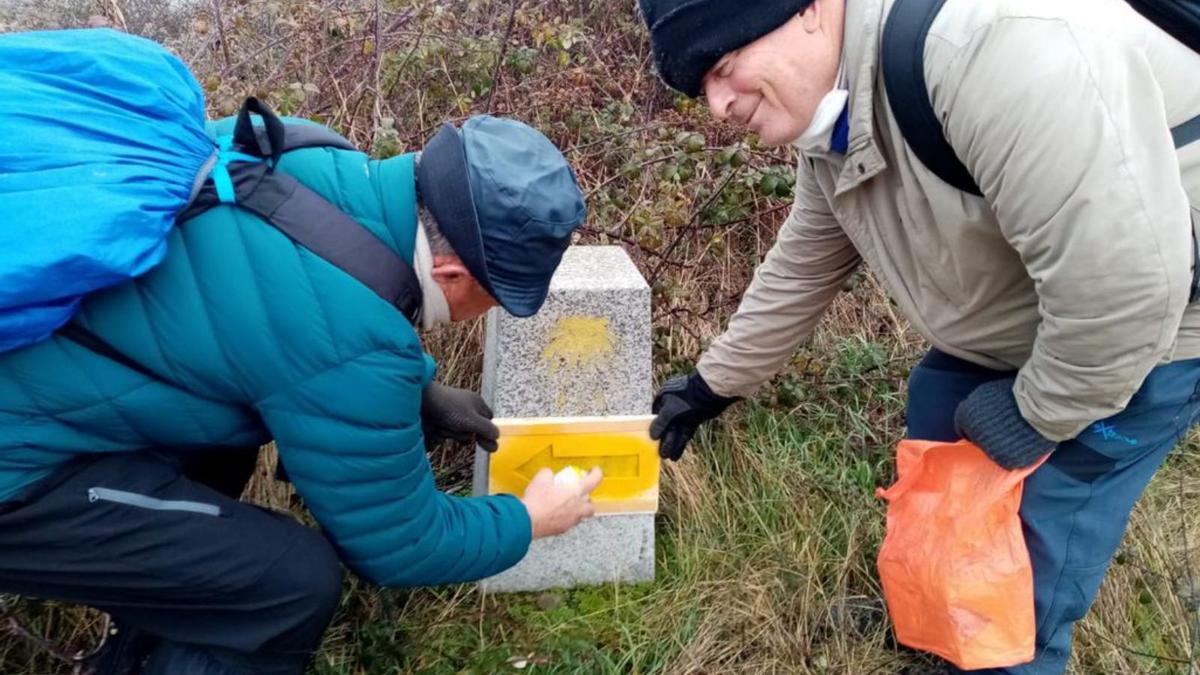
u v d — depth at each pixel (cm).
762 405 254
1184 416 146
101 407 120
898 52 114
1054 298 116
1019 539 149
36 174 104
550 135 285
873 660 192
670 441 194
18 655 175
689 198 268
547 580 208
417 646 189
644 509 201
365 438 127
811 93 125
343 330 120
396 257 124
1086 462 145
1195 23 122
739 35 117
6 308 103
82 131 110
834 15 122
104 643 163
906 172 126
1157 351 116
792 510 229
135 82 116
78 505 123
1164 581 214
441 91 287
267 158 123
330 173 125
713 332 263
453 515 149
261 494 205
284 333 119
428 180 122
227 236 118
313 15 292
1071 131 105
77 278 103
